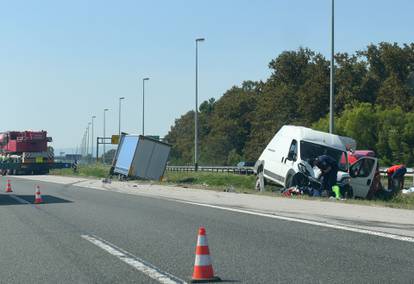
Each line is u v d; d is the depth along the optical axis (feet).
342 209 62.75
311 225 50.80
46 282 30.32
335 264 33.81
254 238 43.88
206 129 504.43
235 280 29.99
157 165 151.12
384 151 240.94
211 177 145.89
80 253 38.70
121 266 34.30
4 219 58.80
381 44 291.99
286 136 99.45
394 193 93.86
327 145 93.91
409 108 261.24
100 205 74.33
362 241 41.81
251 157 322.55
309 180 89.45
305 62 325.42
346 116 248.73
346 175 89.35
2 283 30.17
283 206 67.82
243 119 406.00
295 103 309.01
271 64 334.44
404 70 283.18
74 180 160.45
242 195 86.48
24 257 37.40
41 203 78.02
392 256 36.09
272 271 32.12
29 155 213.66
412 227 48.93
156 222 54.90
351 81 281.13
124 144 156.56
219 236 45.03
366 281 29.50
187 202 77.77
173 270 33.04
